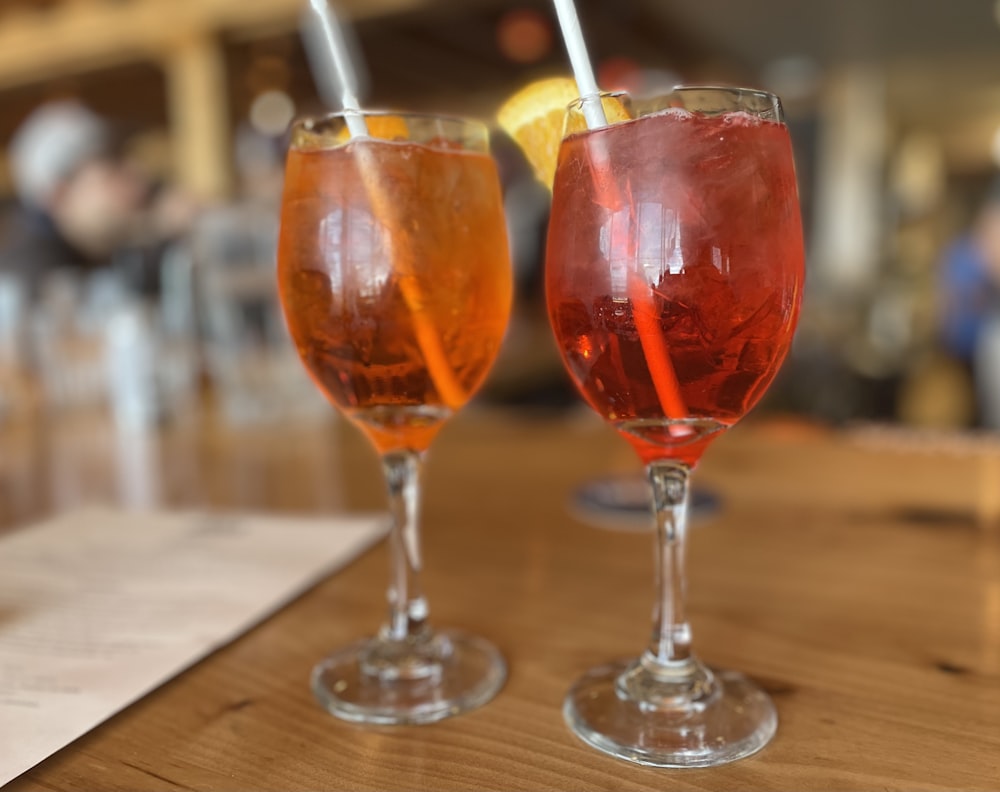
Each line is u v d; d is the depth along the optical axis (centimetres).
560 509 46
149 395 73
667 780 20
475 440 66
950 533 41
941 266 222
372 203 25
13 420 79
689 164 21
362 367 26
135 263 122
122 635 29
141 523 43
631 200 22
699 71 228
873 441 63
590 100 22
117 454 63
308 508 46
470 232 26
